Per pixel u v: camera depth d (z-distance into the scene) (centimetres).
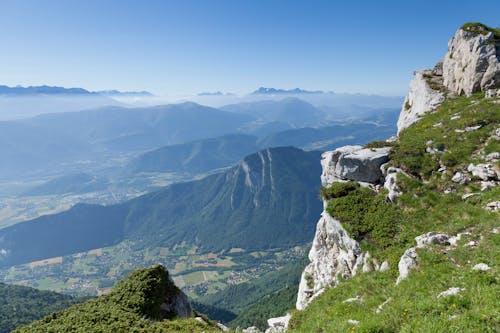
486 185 2542
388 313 1384
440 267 1684
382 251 2475
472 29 4534
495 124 3145
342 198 3192
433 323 1130
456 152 2969
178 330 2223
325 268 3369
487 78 4091
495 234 1784
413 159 3105
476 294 1231
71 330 2123
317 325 1734
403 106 5912
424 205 2673
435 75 5334
